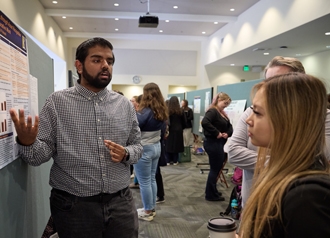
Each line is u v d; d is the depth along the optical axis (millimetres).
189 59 10672
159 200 3371
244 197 1377
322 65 6863
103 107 1313
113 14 6871
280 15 5012
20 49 1216
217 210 3162
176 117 5375
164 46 10508
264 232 560
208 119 3244
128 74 10461
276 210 541
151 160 2695
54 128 1242
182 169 5191
